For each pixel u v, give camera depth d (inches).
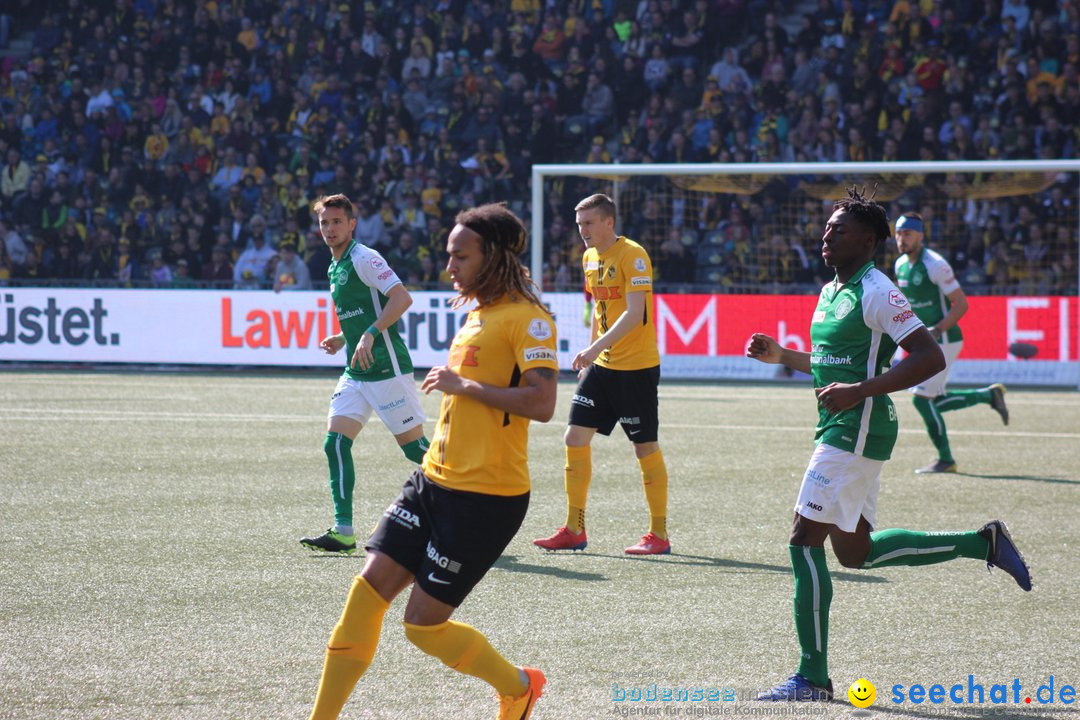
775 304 1861.5
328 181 2349.9
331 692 398.3
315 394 1643.7
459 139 2402.8
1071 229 2053.4
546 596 629.3
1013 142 2181.3
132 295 1996.8
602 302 772.6
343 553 726.5
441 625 403.5
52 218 2345.0
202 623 570.3
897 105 2250.2
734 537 786.2
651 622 579.2
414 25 2532.0
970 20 2363.4
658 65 2397.9
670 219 2218.3
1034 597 630.5
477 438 400.2
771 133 2271.2
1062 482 1009.5
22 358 2031.3
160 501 886.4
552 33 2487.7
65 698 460.8
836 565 708.0
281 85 2513.5
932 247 2114.9
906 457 1159.0
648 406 741.9
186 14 2647.6
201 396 1612.9
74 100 2522.1
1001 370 1784.0
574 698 468.4
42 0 2778.1
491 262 405.1
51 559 700.7
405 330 1908.2
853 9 2409.0
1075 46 2256.4
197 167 2437.3
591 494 946.1
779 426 1346.0
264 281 2174.0
